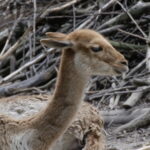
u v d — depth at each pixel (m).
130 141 25.45
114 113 27.84
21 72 33.16
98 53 19.53
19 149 19.62
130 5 35.09
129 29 33.75
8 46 34.84
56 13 34.50
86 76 19.66
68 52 19.48
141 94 29.14
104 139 22.92
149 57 30.41
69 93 19.47
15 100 23.22
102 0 34.66
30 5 36.38
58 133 19.50
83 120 21.95
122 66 19.62
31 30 33.44
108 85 31.28
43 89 31.22
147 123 26.80
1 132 19.94
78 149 21.98
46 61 33.09
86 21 33.28
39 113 19.84
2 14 36.91
